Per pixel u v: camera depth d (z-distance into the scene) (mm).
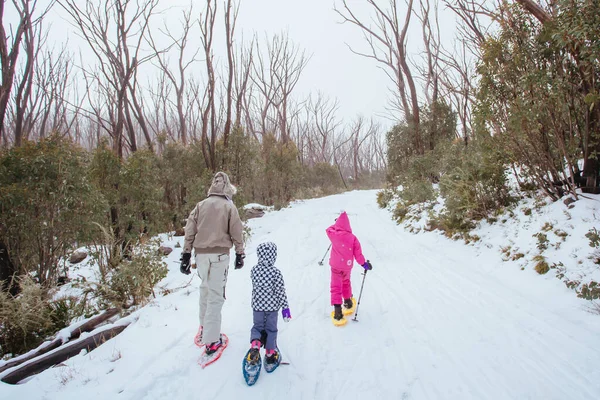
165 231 11273
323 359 3436
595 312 3631
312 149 48188
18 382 3439
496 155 6324
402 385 2953
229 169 13930
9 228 6066
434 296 4730
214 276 3453
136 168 9234
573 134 5336
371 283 5531
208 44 12297
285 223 12086
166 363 3357
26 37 8578
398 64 16609
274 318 3336
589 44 4324
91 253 7039
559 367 2973
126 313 5121
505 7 5492
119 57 10914
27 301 4645
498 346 3389
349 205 16297
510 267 5098
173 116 29672
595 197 5172
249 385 3004
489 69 5648
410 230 8828
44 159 6344
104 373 3260
